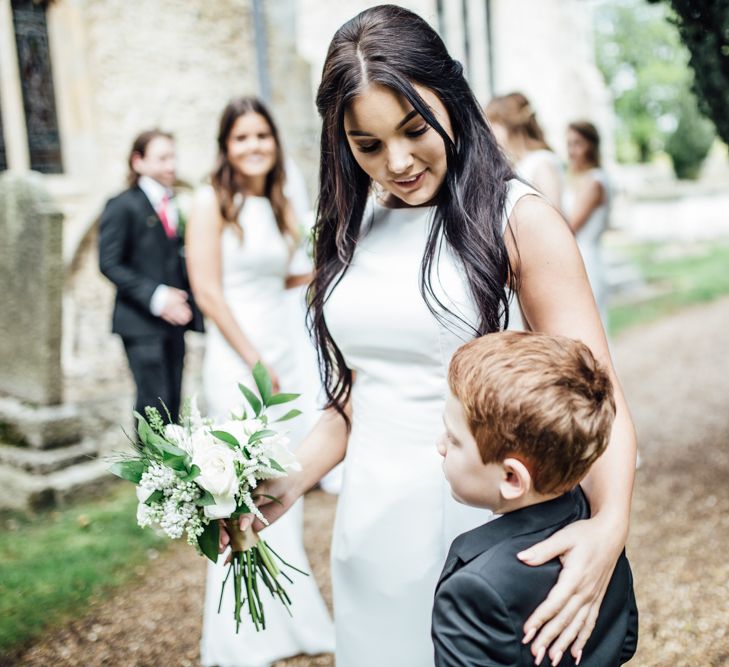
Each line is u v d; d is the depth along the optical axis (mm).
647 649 2738
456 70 1474
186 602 3324
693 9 3334
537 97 13070
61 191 5977
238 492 1513
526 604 1163
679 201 17438
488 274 1429
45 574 3549
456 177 1484
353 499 1662
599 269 4855
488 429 1174
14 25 5863
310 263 3393
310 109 7238
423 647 1622
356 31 1407
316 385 3951
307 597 2797
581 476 1205
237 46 6902
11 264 4555
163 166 4320
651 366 7332
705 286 11773
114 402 5617
